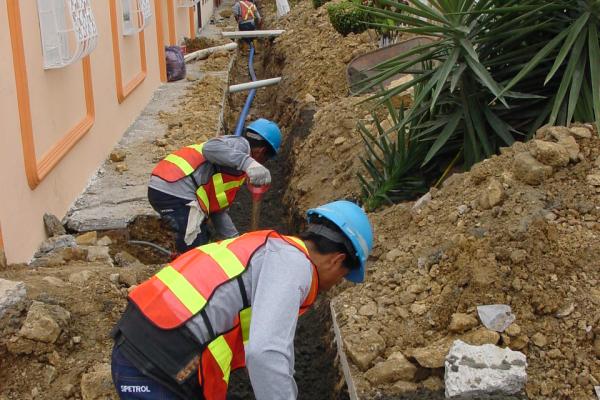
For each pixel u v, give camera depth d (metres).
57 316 3.79
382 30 8.74
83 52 6.08
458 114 5.02
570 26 4.70
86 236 5.63
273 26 15.16
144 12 9.75
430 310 3.67
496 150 5.10
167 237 6.07
